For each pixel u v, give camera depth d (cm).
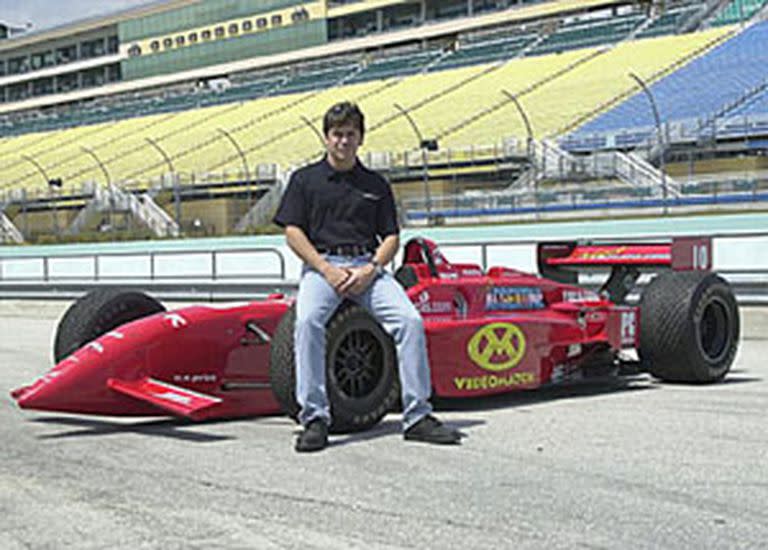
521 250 1170
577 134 2638
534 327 516
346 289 389
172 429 435
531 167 2412
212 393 447
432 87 3800
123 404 421
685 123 2323
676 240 582
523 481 329
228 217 2953
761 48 2986
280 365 404
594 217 1992
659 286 569
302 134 3647
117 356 417
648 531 272
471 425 441
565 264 636
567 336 538
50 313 1500
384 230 411
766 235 981
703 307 563
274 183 2958
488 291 508
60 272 1630
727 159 2212
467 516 287
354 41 4959
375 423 421
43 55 6744
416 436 400
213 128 4228
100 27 6228
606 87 3064
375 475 339
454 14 4791
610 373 567
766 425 435
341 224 405
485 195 2148
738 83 2691
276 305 475
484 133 2956
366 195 407
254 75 5338
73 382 407
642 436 409
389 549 258
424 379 401
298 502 304
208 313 449
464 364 476
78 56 6519
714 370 573
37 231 3466
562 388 573
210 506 300
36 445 402
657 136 2350
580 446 388
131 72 6006
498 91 3409
